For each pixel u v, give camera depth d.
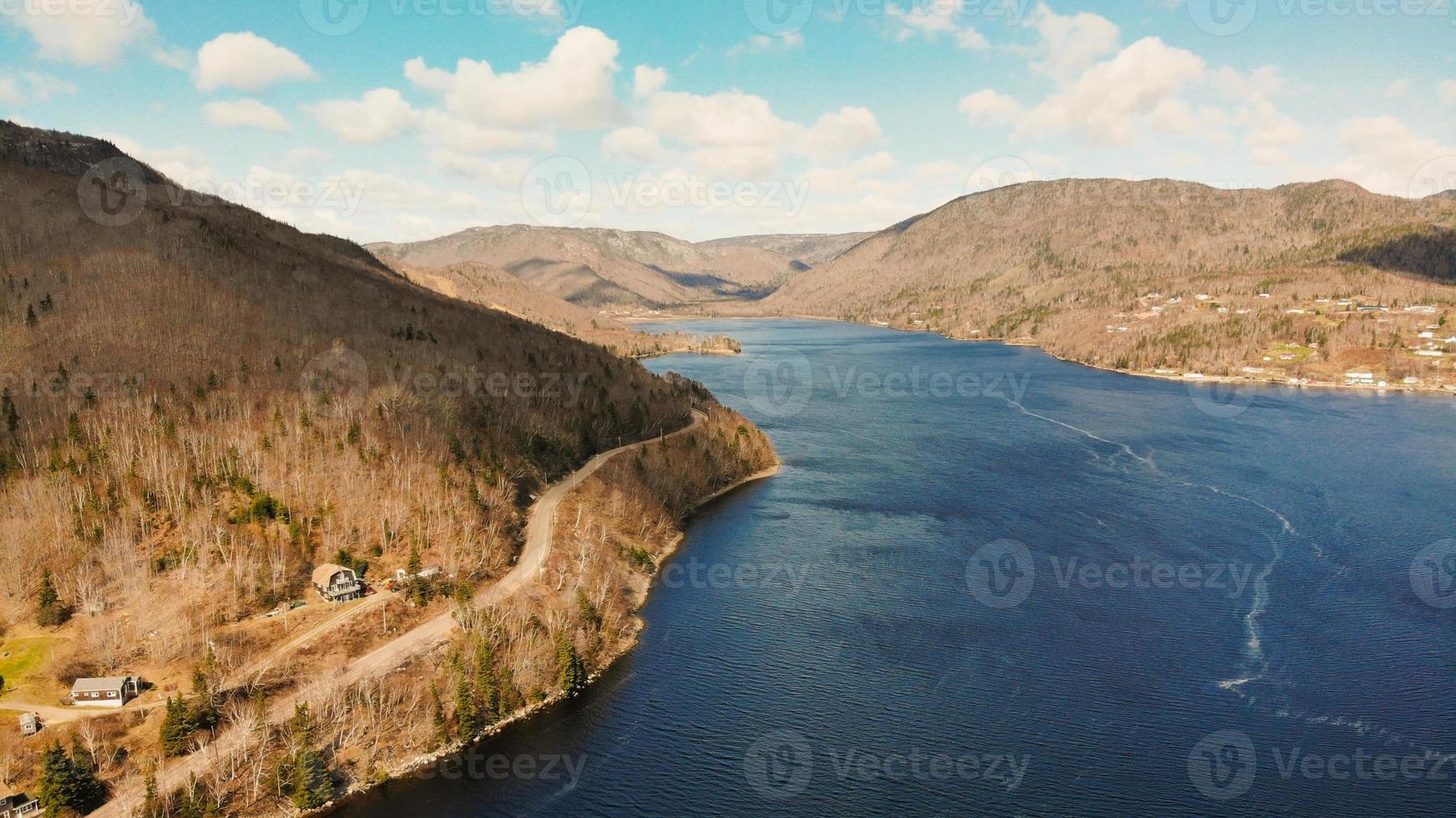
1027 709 94.19
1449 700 94.56
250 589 106.12
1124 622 113.38
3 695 86.31
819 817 78.56
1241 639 108.50
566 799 82.12
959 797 80.56
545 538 132.88
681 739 91.12
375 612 106.88
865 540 146.12
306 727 86.06
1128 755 86.00
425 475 132.88
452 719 92.69
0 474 110.62
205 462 122.12
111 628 95.69
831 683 100.56
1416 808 77.88
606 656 108.06
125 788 78.00
